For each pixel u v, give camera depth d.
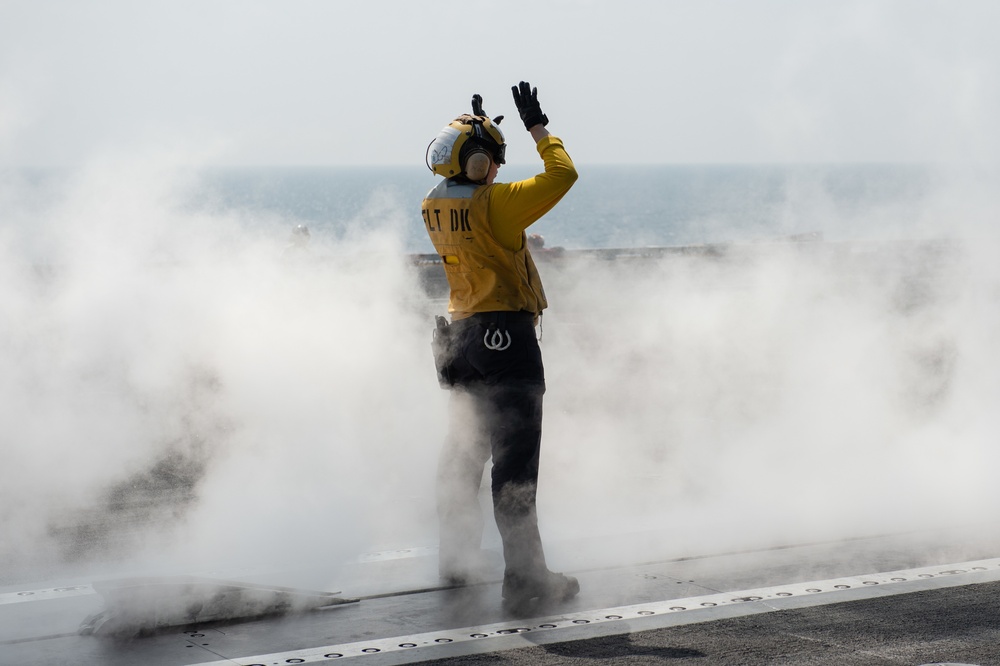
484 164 8.27
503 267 8.23
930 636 7.25
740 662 6.76
